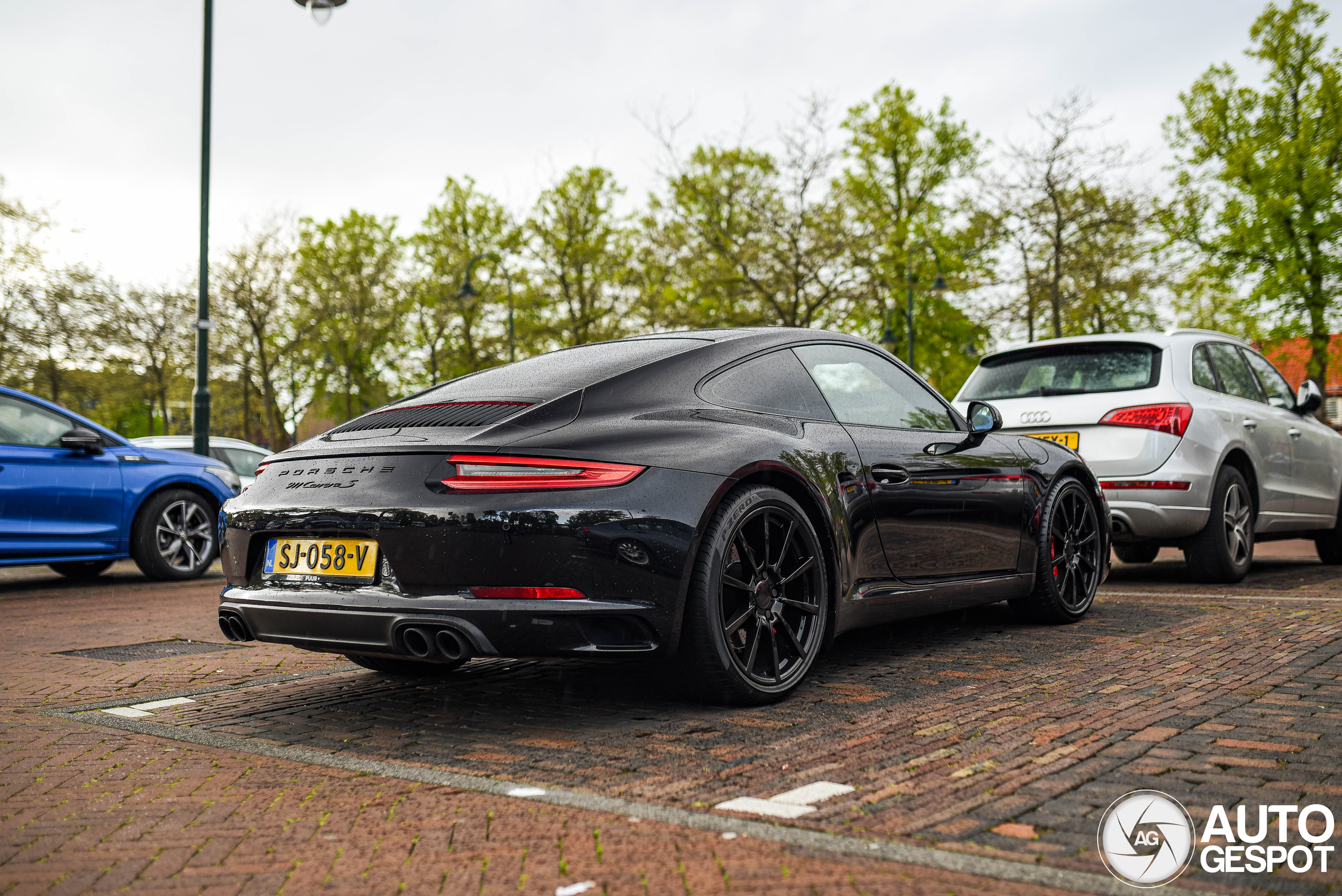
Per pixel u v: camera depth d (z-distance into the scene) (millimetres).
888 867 1976
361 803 2465
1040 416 6641
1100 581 5191
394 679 4074
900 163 34344
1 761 2912
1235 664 3840
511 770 2732
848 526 3715
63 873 2062
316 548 3258
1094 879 1899
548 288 40688
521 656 2979
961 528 4320
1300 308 23891
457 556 2949
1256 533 7145
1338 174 23266
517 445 3039
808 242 28359
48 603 6973
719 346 3734
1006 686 3578
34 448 7645
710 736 3014
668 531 3074
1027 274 26500
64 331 29453
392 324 39031
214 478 8750
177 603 6906
